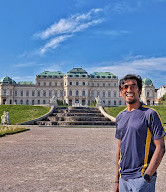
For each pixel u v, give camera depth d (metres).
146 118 4.42
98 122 44.03
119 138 4.90
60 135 26.03
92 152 15.43
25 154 14.54
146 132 4.38
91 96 152.38
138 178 4.24
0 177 9.66
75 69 151.88
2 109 59.50
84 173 10.35
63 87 153.75
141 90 4.92
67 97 146.25
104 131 31.81
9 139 22.16
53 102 64.25
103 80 155.12
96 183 8.91
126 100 4.78
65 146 17.88
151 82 151.62
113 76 157.50
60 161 12.67
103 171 10.70
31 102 151.38
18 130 30.67
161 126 4.34
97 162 12.50
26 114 55.28
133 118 4.53
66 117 47.53
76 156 14.05
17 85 151.25
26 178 9.53
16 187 8.39
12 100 148.25
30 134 27.08
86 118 47.31
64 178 9.55
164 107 65.56
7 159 13.05
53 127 39.00
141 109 4.63
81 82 148.12
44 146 17.80
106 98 153.12
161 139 4.29
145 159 4.32
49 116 50.91
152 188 4.21
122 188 4.42
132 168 4.36
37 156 13.95
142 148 4.36
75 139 22.36
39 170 10.80
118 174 4.82
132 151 4.38
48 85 154.38
